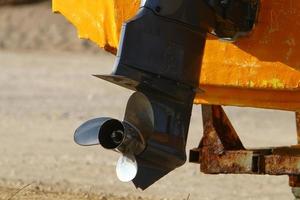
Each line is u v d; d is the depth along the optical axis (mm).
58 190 21625
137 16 12859
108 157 29984
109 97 50500
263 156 14484
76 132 13062
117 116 43438
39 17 87875
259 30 14008
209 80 14359
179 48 13094
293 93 14094
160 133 12820
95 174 26438
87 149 31891
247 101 14359
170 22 13008
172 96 13031
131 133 12656
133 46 12727
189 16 13156
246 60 14141
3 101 48156
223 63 14258
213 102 14562
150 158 12836
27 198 19609
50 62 68812
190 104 13242
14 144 33250
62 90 53219
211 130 15180
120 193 22219
